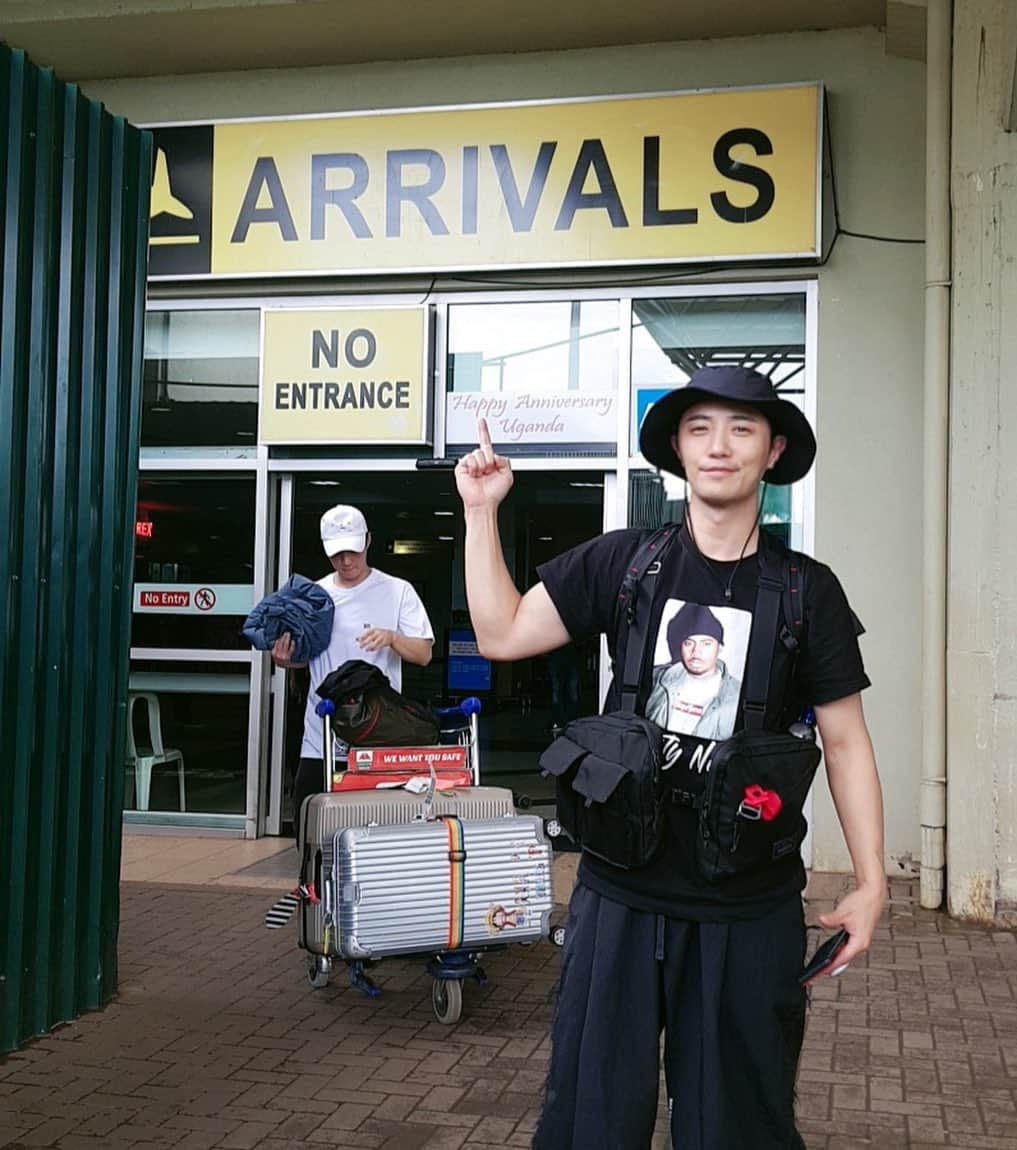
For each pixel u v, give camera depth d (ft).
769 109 24.44
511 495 27.02
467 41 25.90
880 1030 15.29
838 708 8.23
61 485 14.84
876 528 24.08
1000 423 20.45
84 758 15.52
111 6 25.46
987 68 20.83
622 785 7.77
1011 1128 12.42
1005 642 20.29
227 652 27.48
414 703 16.97
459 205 25.85
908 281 24.22
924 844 21.42
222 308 27.61
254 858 25.08
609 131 25.20
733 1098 7.93
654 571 8.25
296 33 25.85
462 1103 12.89
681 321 25.59
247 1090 13.23
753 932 7.95
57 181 14.85
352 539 18.56
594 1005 7.99
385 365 26.37
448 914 14.80
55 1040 14.70
